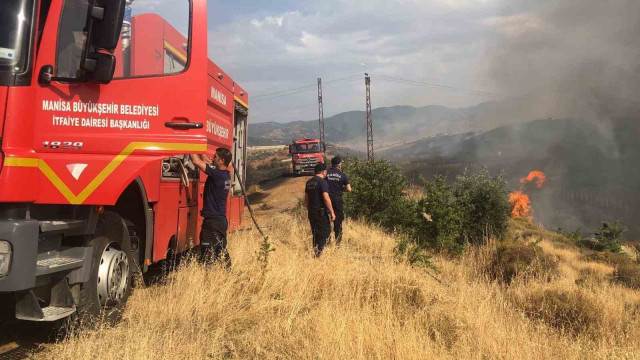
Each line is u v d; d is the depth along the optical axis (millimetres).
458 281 8625
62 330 4492
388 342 4633
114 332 4512
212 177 6734
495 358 4781
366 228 13453
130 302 5332
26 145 4156
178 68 5332
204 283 5867
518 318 6449
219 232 6723
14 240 3814
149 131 5074
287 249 8641
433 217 13516
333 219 9109
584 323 6605
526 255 10797
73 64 4547
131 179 4809
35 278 3969
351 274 6680
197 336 4574
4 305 5176
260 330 4789
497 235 15359
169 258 6727
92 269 4602
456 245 13484
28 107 4184
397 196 15102
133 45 5238
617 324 6645
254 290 5992
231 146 9445
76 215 4551
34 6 4285
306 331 4848
